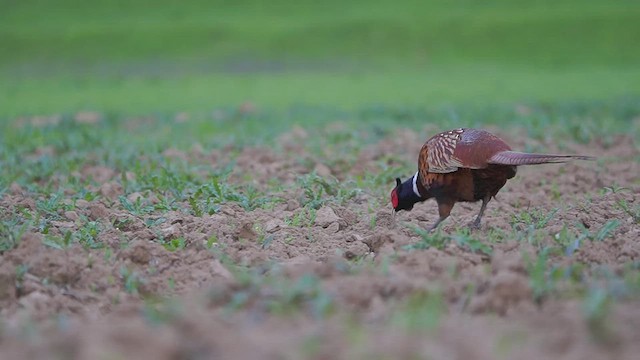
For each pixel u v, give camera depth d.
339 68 69.94
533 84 58.25
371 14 87.62
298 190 23.50
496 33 78.50
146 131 40.41
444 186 18.33
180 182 24.47
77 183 25.86
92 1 97.06
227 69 70.50
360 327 11.62
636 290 12.80
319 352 10.67
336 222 19.83
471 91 55.28
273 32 82.19
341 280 13.66
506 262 14.66
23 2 96.56
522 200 22.84
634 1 86.69
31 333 11.83
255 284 13.38
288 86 60.25
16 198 22.75
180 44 80.12
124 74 69.06
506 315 12.58
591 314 11.35
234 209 21.47
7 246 16.81
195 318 11.86
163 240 18.41
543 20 81.00
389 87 58.50
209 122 42.12
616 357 10.80
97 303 14.77
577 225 17.97
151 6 95.12
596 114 41.19
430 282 13.77
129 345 10.93
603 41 75.12
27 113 48.03
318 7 92.75
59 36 82.75
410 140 33.66
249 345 11.04
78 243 17.64
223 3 95.69
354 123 39.72
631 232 18.33
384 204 22.41
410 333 11.34
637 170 27.58
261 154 30.81
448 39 78.00
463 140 17.92
